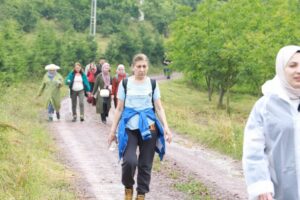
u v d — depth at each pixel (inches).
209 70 1537.9
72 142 568.1
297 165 162.7
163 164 464.4
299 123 163.5
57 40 1911.9
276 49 1359.5
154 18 4008.4
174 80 2372.0
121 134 283.4
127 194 288.8
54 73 773.9
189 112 1106.1
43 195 314.7
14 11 3004.4
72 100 779.4
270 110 165.9
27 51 1553.9
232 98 1851.6
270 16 1557.6
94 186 364.2
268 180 163.0
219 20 1573.6
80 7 3526.1
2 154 360.2
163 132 286.8
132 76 290.0
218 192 368.2
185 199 342.3
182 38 1614.2
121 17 3656.5
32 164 362.6
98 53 2278.5
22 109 797.9
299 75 162.7
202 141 634.8
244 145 168.7
